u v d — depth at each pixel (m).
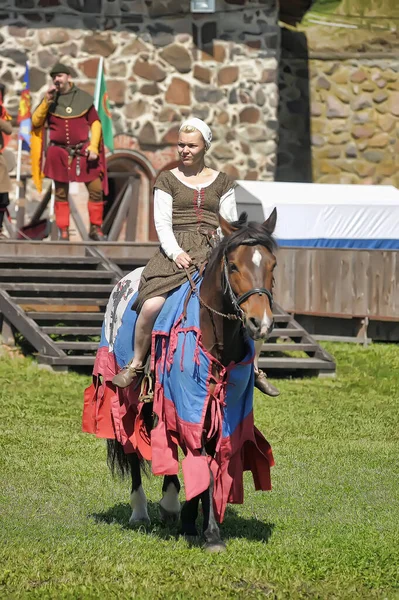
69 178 25.59
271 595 8.57
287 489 13.12
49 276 24.27
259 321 8.79
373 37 40.22
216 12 33.94
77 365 22.95
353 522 11.42
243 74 34.09
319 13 41.06
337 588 8.83
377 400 20.91
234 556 9.66
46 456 14.73
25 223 32.75
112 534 10.57
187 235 10.18
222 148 34.25
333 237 32.09
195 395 9.48
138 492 11.20
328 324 29.20
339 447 16.09
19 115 31.02
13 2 33.12
